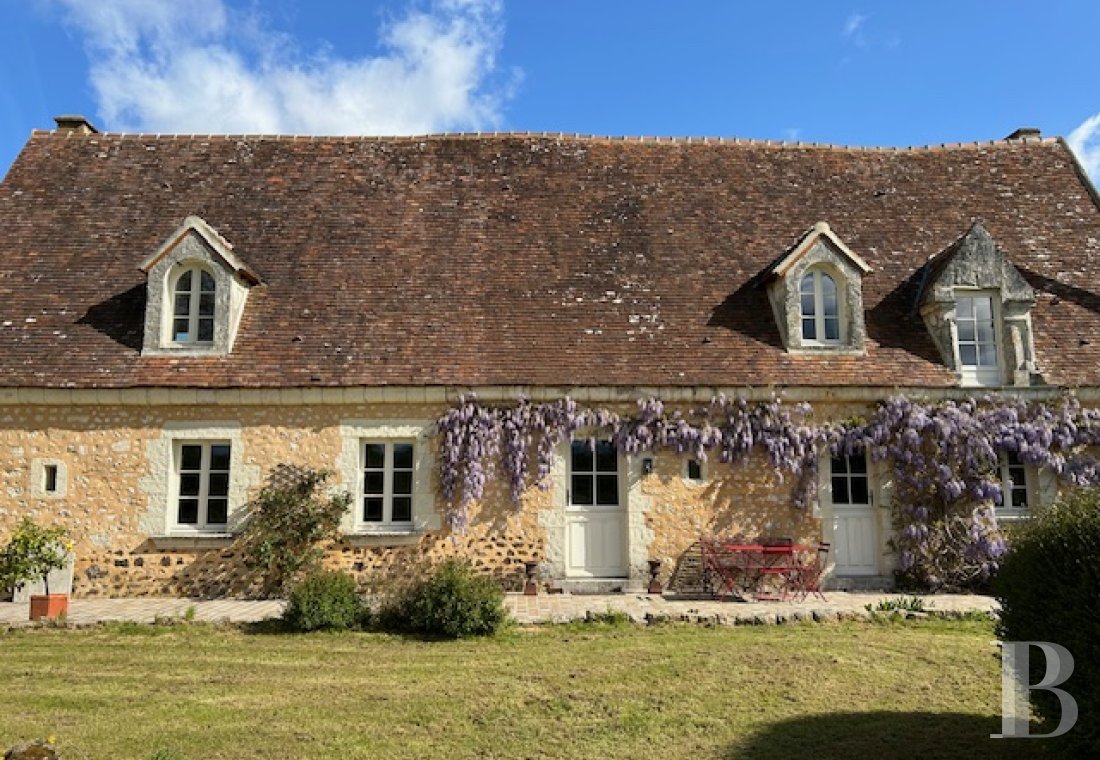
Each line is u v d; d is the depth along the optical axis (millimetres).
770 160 15266
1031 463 11867
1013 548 5715
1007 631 5543
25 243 13070
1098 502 5305
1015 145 15703
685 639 8609
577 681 7172
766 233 13812
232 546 11219
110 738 5859
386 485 11625
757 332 12320
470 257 13156
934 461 11688
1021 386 11781
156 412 11414
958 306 12406
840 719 6266
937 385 11750
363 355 11672
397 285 12641
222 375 11375
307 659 7934
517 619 9391
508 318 12258
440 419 11477
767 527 11602
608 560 11625
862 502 11953
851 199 14555
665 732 6016
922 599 10688
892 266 13320
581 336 12078
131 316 12078
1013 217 14227
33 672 7461
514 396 11484
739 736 5941
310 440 11430
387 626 9234
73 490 11234
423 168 14719
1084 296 12945
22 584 10461
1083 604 4930
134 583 11125
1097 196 14578
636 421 11578
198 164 14594
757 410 11656
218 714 6375
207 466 11578
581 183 14555
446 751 5684
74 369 11359
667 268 13133
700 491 11617
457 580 9148
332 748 5723
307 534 11180
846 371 11875
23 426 11320
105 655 8031
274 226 13492
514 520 11414
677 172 14883
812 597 10953
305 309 12242
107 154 14680
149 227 13414
